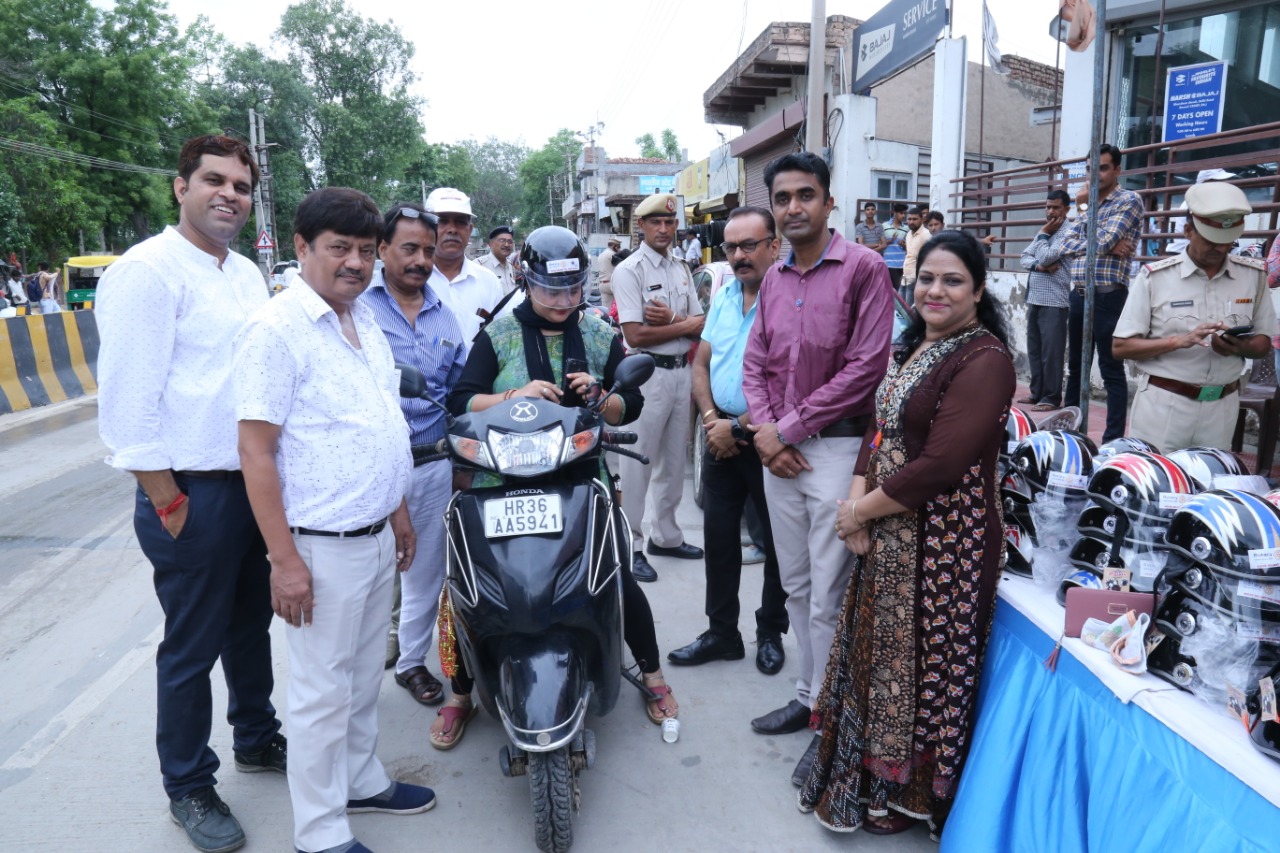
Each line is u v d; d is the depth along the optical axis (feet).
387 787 9.25
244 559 9.23
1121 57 28.14
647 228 15.14
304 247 7.64
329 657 7.89
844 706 8.49
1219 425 11.68
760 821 9.00
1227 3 25.26
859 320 9.44
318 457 7.58
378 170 174.70
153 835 8.90
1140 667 6.78
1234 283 11.33
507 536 8.29
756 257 11.30
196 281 8.34
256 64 154.20
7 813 9.27
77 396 38.58
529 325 10.55
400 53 173.78
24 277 85.56
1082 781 7.09
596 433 9.00
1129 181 28.30
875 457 8.49
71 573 16.93
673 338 15.39
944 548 7.91
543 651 8.21
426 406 11.23
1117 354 12.03
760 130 49.06
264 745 9.98
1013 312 28.17
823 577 9.75
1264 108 25.14
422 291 11.55
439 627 10.22
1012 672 8.07
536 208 248.11
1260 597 6.14
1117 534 7.63
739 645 12.56
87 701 11.76
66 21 117.08
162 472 8.01
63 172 108.68
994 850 7.30
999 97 47.44
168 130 128.36
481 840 8.80
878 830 8.68
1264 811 5.38
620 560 10.13
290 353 7.38
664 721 10.53
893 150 39.75
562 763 8.07
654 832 8.83
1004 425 7.95
